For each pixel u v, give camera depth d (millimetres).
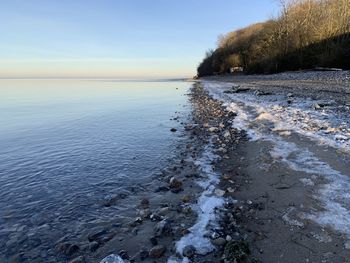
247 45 69688
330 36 38719
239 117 14039
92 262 4566
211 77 82312
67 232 5500
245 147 9445
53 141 13273
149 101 31000
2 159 10492
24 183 8055
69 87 84875
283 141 9156
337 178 6160
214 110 18328
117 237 5188
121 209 6270
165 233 5098
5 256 4898
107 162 9586
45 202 6801
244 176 7230
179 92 43031
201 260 4293
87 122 18531
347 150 7438
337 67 34688
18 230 5652
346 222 4723
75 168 9141
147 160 9531
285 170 7027
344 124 9719
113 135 13914
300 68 42281
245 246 4379
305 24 43656
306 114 11992
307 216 5051
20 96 47500
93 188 7484
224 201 6012
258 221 5152
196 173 7871
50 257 4812
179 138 12227
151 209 6121
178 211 5871
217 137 11359
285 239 4555
